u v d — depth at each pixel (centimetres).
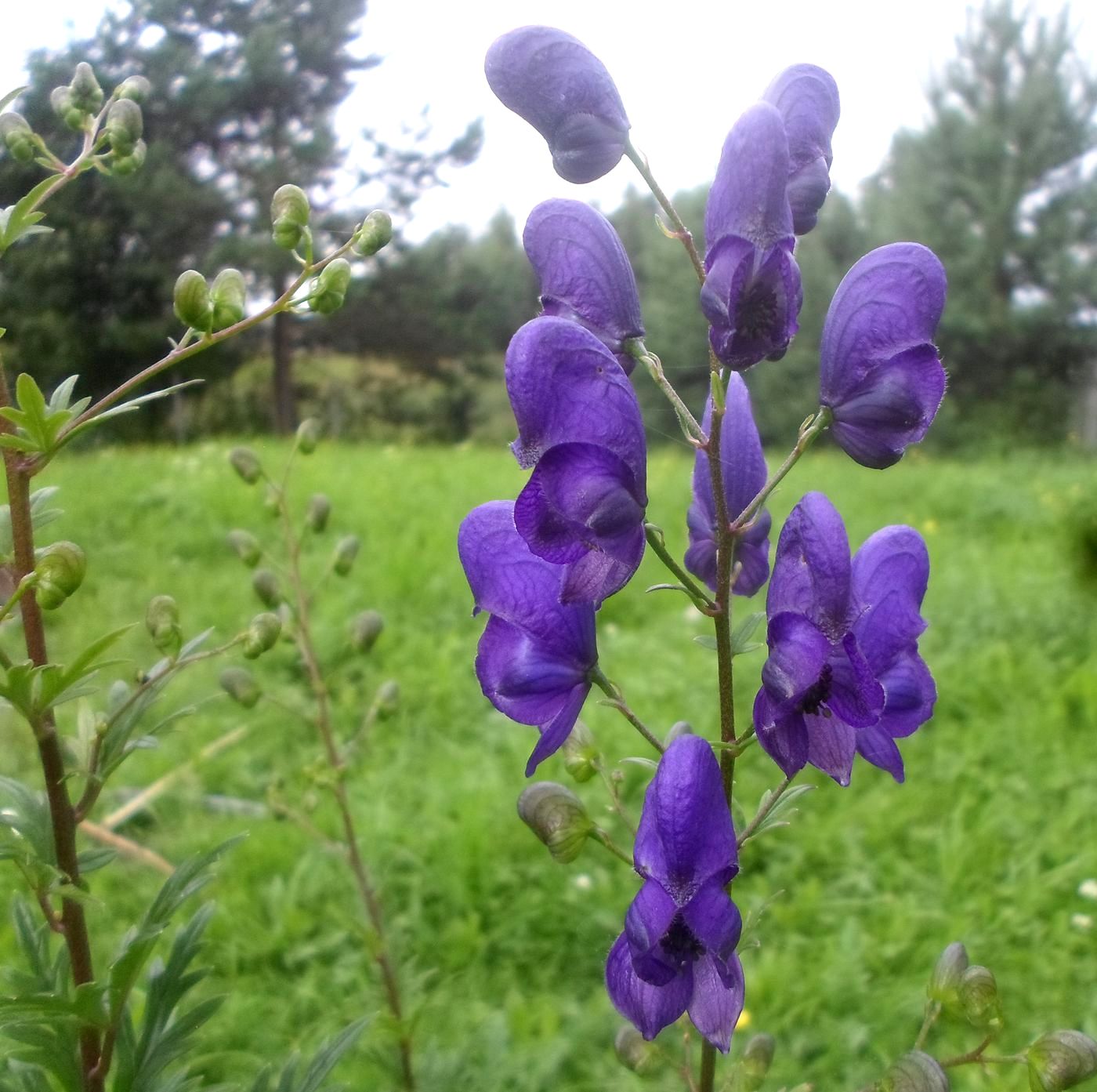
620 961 15
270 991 31
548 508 14
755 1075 17
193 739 45
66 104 18
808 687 14
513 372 14
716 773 14
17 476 17
